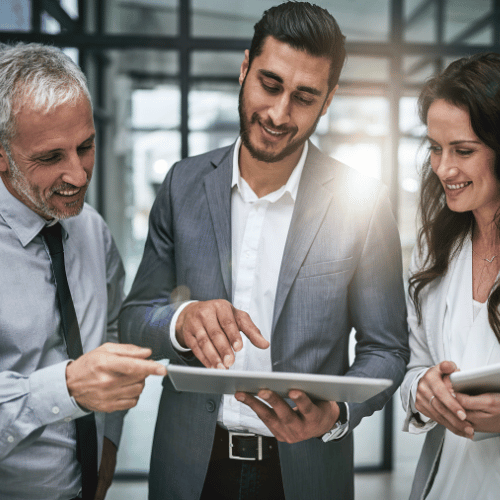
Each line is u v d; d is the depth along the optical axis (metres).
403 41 3.37
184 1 3.25
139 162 5.17
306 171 1.28
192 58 4.28
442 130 1.08
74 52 3.24
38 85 0.94
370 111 3.55
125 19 3.96
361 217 1.21
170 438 1.24
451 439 1.15
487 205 1.14
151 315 1.18
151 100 5.07
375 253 1.20
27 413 0.92
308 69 1.07
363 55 3.37
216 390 0.93
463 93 1.04
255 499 1.21
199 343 1.00
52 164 0.99
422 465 1.22
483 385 0.90
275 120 1.09
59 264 1.14
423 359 1.25
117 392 0.86
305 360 1.17
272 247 1.26
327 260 1.18
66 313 1.12
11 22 3.20
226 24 3.89
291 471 1.16
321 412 0.94
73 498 1.15
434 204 1.26
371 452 3.41
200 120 4.79
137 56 4.99
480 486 1.08
